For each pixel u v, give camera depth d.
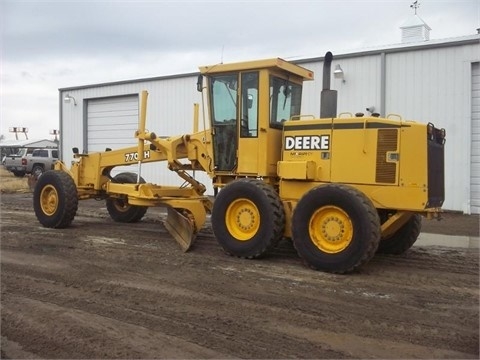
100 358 3.91
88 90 21.83
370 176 6.59
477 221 11.84
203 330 4.45
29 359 3.94
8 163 31.12
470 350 4.04
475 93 13.12
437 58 13.34
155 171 19.22
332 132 6.88
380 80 14.10
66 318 4.78
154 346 4.11
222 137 8.02
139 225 10.62
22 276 6.30
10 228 10.06
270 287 5.78
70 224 10.27
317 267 6.50
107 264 6.91
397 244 7.60
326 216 6.52
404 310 5.00
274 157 7.64
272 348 4.06
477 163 13.18
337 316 4.80
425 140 6.31
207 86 8.10
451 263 7.16
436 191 6.61
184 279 6.12
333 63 14.86
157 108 19.36
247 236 7.23
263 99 7.46
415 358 3.88
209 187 16.97
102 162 10.11
